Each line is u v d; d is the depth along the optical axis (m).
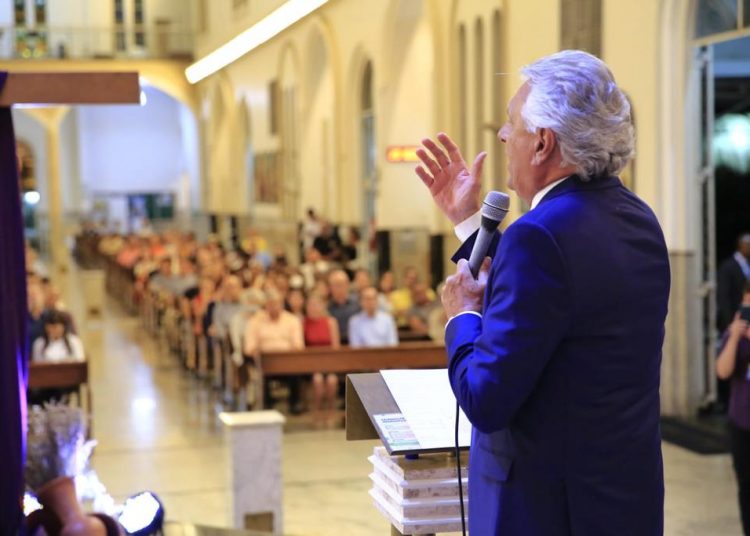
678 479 8.24
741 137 11.86
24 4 34.69
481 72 14.16
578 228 2.19
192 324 15.11
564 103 2.20
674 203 9.99
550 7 11.79
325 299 13.37
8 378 2.51
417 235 17.72
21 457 2.50
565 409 2.20
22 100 2.44
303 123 23.73
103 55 34.94
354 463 9.34
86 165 40.44
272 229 27.31
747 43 11.68
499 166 13.41
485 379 2.15
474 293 2.36
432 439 2.59
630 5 10.29
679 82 9.88
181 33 35.47
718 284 10.19
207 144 35.06
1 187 2.59
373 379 2.81
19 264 2.67
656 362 2.31
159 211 41.22
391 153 16.62
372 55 18.44
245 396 12.51
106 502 2.97
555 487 2.21
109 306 25.64
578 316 2.17
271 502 7.15
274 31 14.74
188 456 9.94
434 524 2.74
